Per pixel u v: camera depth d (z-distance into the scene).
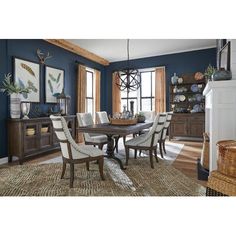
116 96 7.54
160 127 3.38
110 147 3.64
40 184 2.66
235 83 2.39
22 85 4.29
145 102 7.32
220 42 3.68
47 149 4.32
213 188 1.68
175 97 6.51
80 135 5.88
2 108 3.86
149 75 7.23
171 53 6.66
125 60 7.49
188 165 3.53
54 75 5.23
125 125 3.54
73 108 6.06
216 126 2.50
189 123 5.86
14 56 4.09
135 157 4.00
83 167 3.43
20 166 3.52
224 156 1.68
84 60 6.55
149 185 2.62
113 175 3.02
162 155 4.05
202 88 6.05
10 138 3.80
